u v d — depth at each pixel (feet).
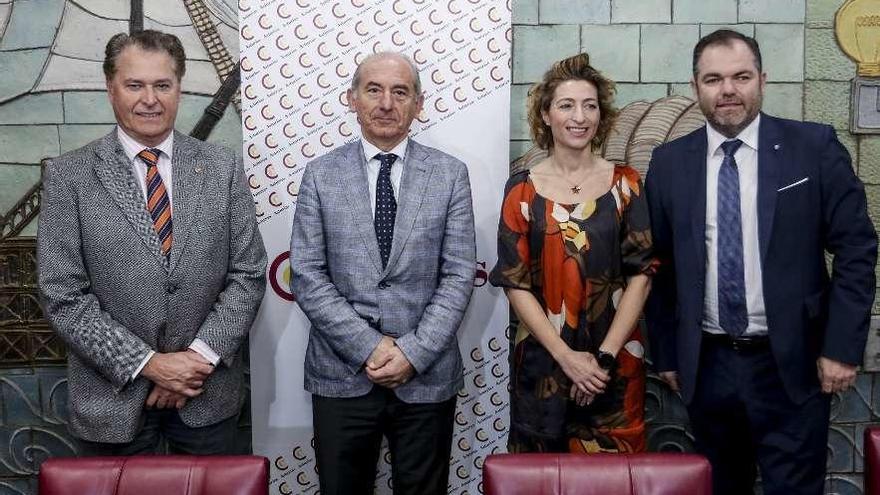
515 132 10.06
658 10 9.89
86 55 9.87
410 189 8.20
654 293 8.49
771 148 7.66
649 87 9.97
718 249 7.78
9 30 9.86
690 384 7.97
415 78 8.34
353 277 8.08
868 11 9.81
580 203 8.18
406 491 8.37
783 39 9.89
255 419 9.73
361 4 9.38
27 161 9.98
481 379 9.65
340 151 8.50
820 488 7.97
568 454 5.66
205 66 9.91
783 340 7.63
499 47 9.40
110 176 7.68
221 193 7.96
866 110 9.91
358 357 7.87
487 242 9.52
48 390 10.16
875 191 10.02
